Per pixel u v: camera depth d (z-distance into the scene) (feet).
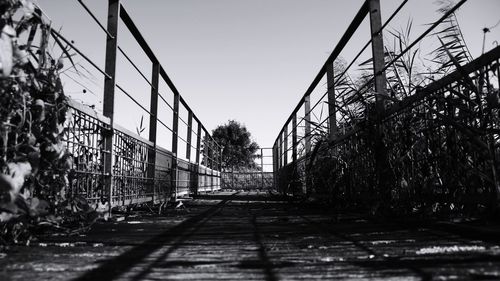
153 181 13.61
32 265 3.81
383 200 8.61
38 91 5.51
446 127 6.56
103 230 6.93
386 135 8.55
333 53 13.32
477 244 4.64
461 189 6.41
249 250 4.70
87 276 3.34
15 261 4.03
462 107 6.06
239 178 50.49
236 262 3.95
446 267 3.45
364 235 5.88
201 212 11.84
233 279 3.21
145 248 4.91
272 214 10.84
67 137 6.43
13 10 4.68
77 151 7.41
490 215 5.81
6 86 4.34
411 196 7.79
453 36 8.09
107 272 3.50
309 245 5.02
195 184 26.94
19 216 4.63
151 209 12.30
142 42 12.33
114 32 9.78
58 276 3.34
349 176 11.55
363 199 10.28
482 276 3.10
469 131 5.63
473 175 6.07
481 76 5.81
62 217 5.90
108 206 8.93
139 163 12.23
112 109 9.41
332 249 4.65
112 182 9.51
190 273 3.45
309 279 3.17
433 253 4.15
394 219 7.84
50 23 5.55
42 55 5.41
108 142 9.12
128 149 10.98
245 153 81.71
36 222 5.37
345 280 3.11
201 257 4.25
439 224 6.25
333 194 12.69
